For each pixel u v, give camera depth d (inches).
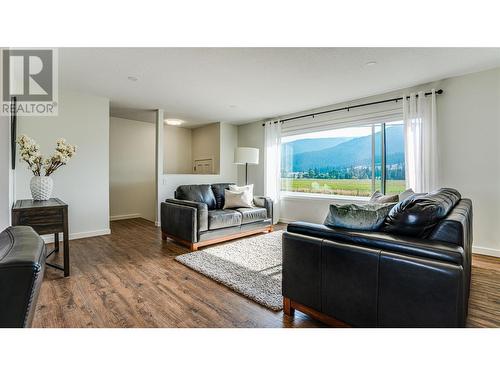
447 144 128.3
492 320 67.4
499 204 116.3
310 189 195.6
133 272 100.3
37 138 135.3
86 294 81.4
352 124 165.8
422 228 54.4
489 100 117.0
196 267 104.3
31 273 23.8
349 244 58.0
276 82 130.3
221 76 122.4
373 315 53.2
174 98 159.5
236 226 148.8
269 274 97.7
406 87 138.6
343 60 105.1
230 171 240.7
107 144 160.2
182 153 261.0
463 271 46.0
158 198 191.9
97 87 139.3
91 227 155.5
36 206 90.8
